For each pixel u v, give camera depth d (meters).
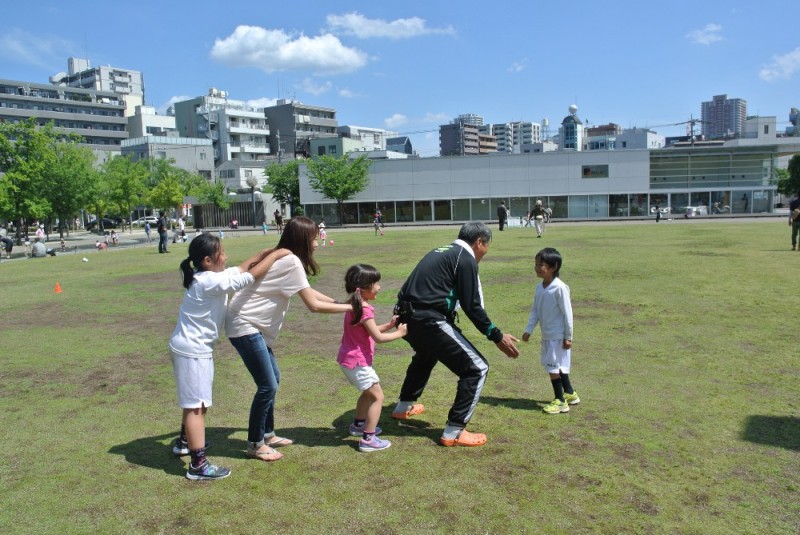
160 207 58.81
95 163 70.00
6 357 7.40
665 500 3.40
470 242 4.42
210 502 3.52
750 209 49.53
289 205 68.31
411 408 4.93
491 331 4.37
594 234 28.00
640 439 4.28
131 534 3.18
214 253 3.83
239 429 4.76
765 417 4.66
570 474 3.75
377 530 3.15
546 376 5.99
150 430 4.80
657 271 13.56
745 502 3.36
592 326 8.09
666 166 50.00
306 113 101.88
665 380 5.67
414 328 4.27
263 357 4.00
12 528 3.26
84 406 5.43
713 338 7.27
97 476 3.91
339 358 4.31
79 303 11.79
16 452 4.35
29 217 29.75
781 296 9.95
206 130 96.44
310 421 4.86
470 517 3.26
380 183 54.47
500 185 52.12
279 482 3.75
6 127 29.34
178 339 3.78
